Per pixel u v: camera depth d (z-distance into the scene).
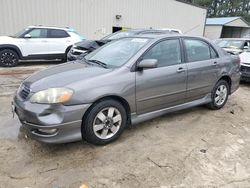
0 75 7.61
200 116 4.64
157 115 3.94
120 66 3.50
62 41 10.07
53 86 3.04
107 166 2.94
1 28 12.13
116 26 16.48
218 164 3.07
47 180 2.65
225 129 4.11
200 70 4.37
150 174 2.82
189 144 3.53
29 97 3.08
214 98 4.89
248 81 7.50
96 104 3.19
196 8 22.53
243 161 3.16
